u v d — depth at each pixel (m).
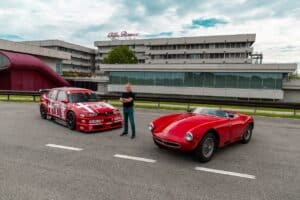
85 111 8.40
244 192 4.20
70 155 5.91
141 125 10.05
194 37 76.62
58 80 39.59
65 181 4.43
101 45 94.81
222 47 74.75
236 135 6.86
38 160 5.50
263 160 5.93
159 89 40.12
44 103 10.83
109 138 7.69
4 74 32.31
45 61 47.12
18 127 9.03
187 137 5.38
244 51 72.19
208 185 4.43
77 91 9.93
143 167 5.23
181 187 4.32
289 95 36.00
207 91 37.25
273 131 9.65
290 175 5.01
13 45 38.50
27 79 34.00
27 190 4.06
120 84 42.91
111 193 4.02
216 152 6.55
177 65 38.59
